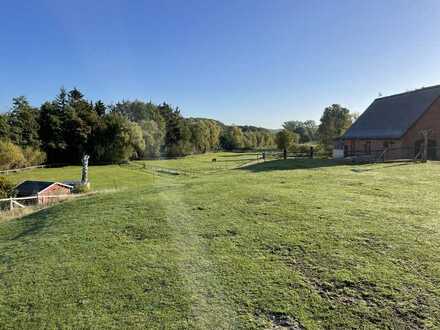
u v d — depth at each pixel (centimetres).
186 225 807
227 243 673
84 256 669
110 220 909
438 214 778
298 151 4794
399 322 404
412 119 2953
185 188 1361
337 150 3412
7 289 554
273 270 547
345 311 430
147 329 426
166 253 650
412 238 625
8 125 5506
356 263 543
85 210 1092
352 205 888
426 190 1102
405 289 464
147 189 1475
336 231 681
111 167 5519
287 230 711
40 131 6088
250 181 1462
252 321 427
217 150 9606
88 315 463
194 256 624
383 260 547
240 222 793
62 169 5291
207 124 9256
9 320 464
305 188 1193
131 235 775
